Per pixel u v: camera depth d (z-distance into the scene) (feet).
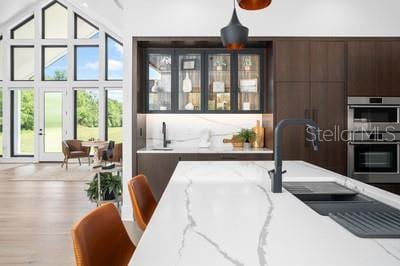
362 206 5.20
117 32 29.25
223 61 15.03
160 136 15.44
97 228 3.93
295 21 13.42
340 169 13.39
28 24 32.35
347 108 13.39
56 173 25.09
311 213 4.10
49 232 11.75
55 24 32.35
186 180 6.45
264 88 14.74
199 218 3.87
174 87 14.64
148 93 14.69
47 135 32.04
